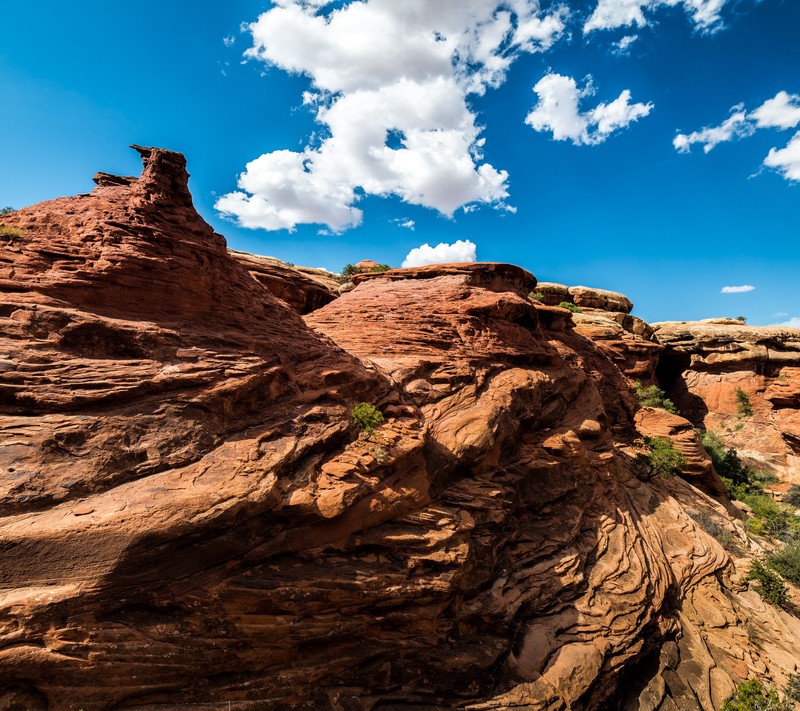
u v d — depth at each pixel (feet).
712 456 184.85
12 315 39.42
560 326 138.92
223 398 45.73
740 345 230.89
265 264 129.59
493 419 74.64
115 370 41.34
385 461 53.11
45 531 30.86
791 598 92.99
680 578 87.04
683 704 60.85
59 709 30.22
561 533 76.33
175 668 34.45
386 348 83.71
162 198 53.01
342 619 43.16
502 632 55.11
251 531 40.16
